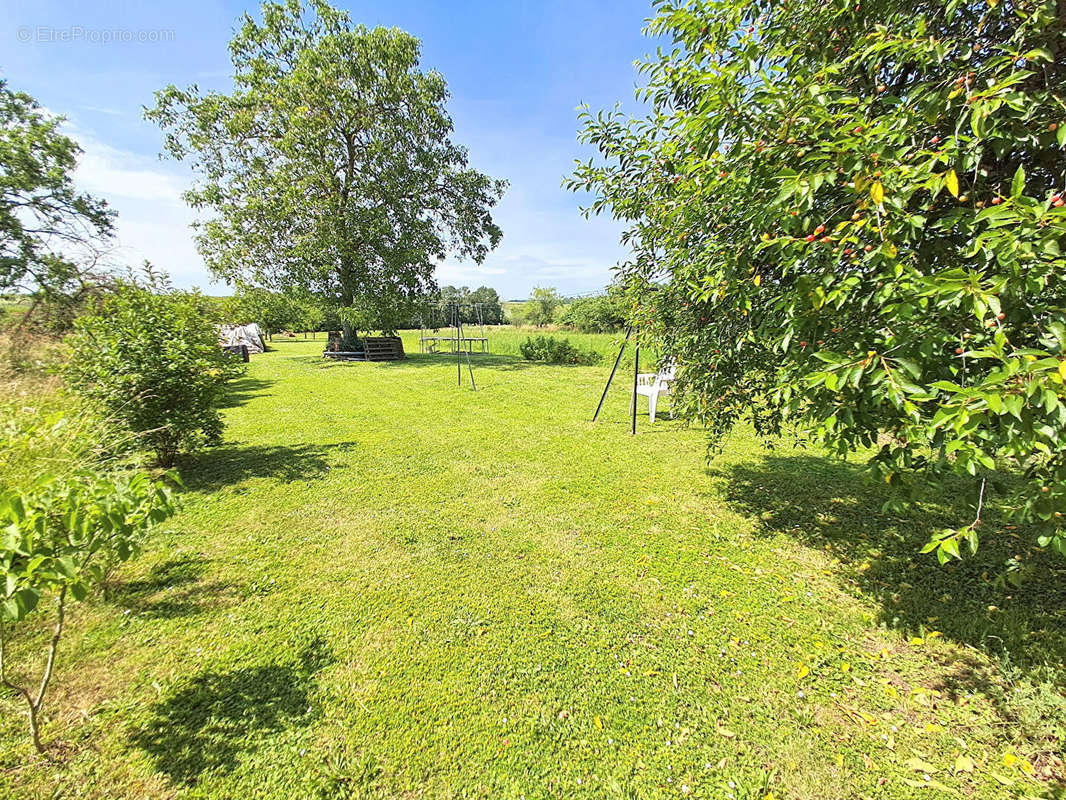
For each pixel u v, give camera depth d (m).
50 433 2.45
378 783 1.67
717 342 2.98
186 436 4.89
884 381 1.48
